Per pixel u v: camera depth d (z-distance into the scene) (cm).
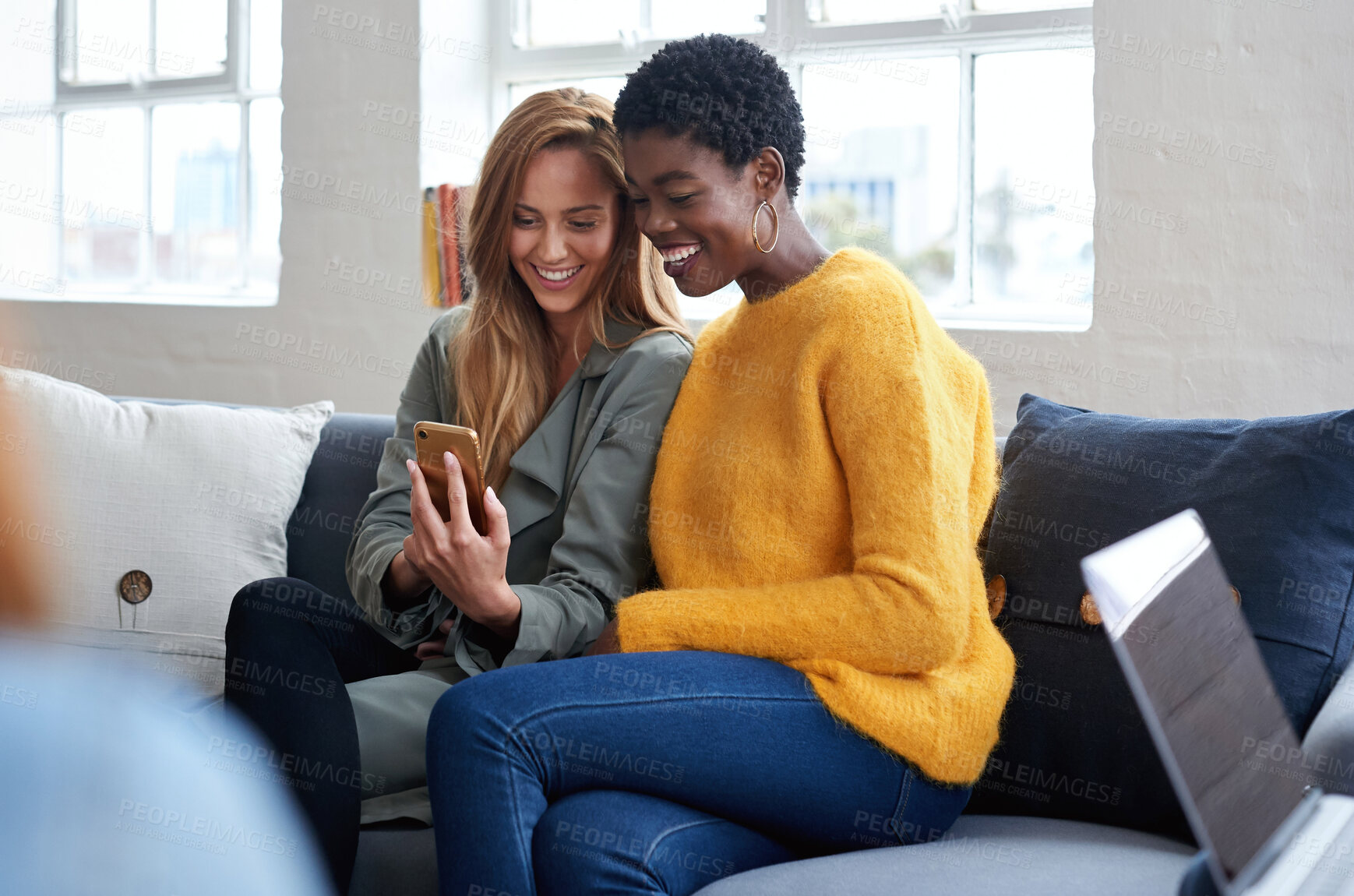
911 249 255
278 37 330
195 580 179
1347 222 191
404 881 130
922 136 250
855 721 118
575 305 164
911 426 121
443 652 154
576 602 142
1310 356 195
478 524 136
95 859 34
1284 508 130
